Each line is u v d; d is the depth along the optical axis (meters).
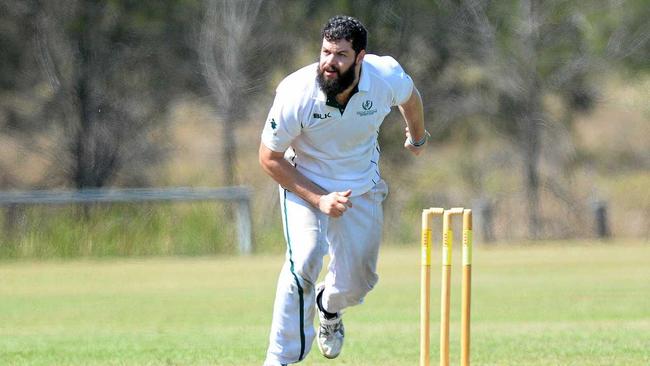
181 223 80.50
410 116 25.09
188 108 99.12
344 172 23.69
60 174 97.75
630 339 31.83
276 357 23.31
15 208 79.44
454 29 98.69
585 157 98.25
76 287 55.69
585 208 94.06
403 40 98.50
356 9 98.06
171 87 98.75
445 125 99.00
